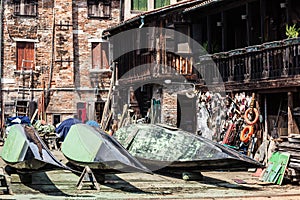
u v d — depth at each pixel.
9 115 26.30
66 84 27.08
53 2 27.19
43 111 26.62
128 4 27.31
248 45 16.61
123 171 12.61
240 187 13.38
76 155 13.40
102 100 27.44
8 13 26.58
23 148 12.38
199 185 13.60
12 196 11.30
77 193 11.87
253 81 16.11
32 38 26.94
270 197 11.97
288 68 14.57
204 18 20.12
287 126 15.61
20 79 26.62
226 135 17.25
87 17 27.73
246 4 16.66
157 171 15.03
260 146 16.00
